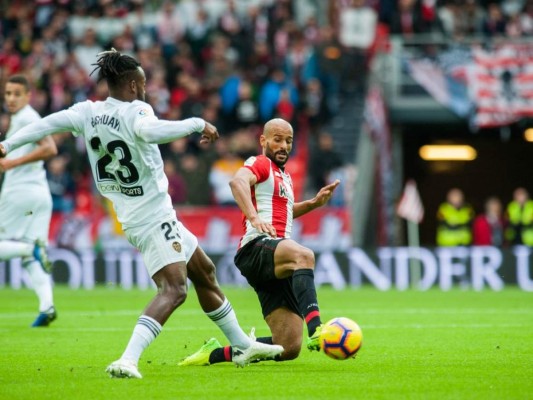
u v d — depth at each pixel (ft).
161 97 285.64
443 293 226.58
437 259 257.75
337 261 258.57
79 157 270.46
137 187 78.54
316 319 78.95
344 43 295.07
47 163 265.13
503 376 79.82
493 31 306.96
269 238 85.46
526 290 241.96
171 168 263.49
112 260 260.42
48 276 134.41
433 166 374.43
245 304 183.32
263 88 277.64
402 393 69.92
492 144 368.68
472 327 132.26
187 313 163.84
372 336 119.24
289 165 274.77
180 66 294.87
